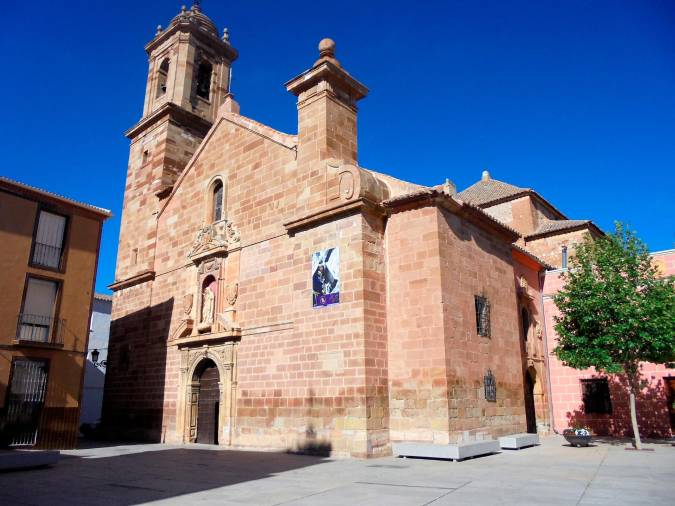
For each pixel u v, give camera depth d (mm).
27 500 9578
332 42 20219
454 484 10609
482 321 18703
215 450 18484
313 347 17469
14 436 18141
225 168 23297
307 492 9922
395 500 8969
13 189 19656
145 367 24656
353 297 16766
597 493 9422
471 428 16656
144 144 31000
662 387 22578
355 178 17562
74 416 19719
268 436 18078
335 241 17781
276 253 19688
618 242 19656
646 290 19312
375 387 16219
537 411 23859
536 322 25391
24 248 19594
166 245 25625
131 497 9750
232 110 24078
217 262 22047
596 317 18953
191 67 31406
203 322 21859
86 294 21062
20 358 18797
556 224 32875
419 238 17297
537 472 12273
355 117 20734
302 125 20094
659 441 20625
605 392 24016
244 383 19484
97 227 21984
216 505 8797
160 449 19094
